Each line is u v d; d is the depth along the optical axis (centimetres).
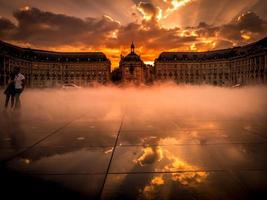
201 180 331
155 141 560
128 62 13750
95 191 300
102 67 13000
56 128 745
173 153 460
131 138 595
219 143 534
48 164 399
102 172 363
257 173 353
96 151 477
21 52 11456
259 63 9475
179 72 13362
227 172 358
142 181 330
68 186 314
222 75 12638
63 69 12812
